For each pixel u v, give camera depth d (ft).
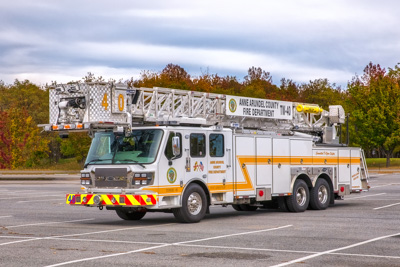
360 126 195.83
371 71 207.82
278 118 62.59
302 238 37.91
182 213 47.14
